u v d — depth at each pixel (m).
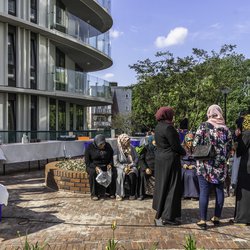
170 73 18.78
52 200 7.90
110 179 7.83
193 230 5.89
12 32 20.75
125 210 7.08
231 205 7.61
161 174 6.14
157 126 6.22
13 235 5.68
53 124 25.31
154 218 6.55
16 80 20.95
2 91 20.20
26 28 21.38
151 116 20.59
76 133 22.23
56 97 24.83
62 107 27.39
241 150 6.18
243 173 6.13
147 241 5.36
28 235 5.67
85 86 26.73
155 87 18.97
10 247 5.16
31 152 12.73
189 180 7.97
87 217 6.61
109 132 25.64
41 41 22.84
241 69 37.12
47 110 24.00
